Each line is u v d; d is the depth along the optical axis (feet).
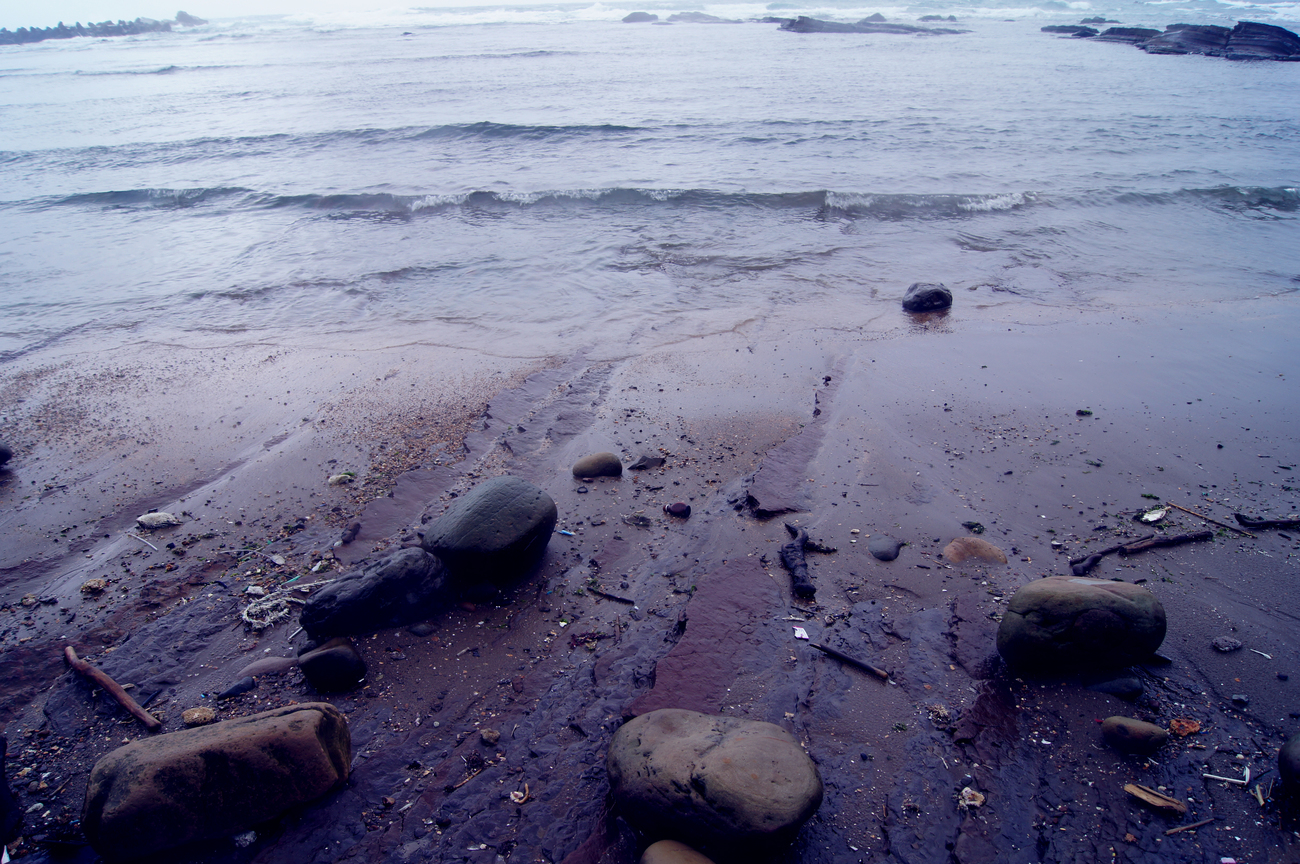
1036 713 11.98
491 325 30.71
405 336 29.89
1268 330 28.14
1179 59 129.39
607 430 22.25
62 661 14.17
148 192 50.70
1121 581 13.88
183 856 10.23
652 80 100.22
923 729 11.79
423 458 21.06
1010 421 22.04
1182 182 48.75
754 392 24.38
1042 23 217.97
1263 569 15.20
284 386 25.89
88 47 239.09
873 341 28.22
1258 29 131.13
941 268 36.27
